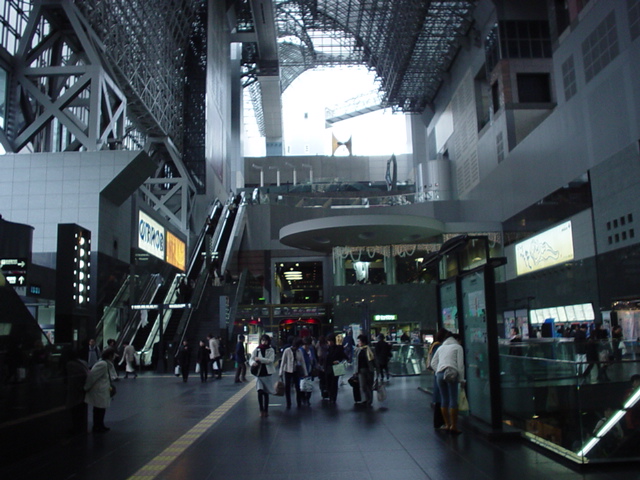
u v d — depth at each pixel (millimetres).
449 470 6098
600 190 25969
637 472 5887
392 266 35156
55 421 7984
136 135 43312
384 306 33312
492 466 6234
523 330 31125
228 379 18828
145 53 36656
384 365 16312
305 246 38156
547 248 31859
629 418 6172
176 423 9727
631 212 23438
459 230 38812
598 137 26297
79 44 27875
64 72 25484
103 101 26172
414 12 41750
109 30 30141
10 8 26031
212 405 12078
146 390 15445
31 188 23484
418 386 14961
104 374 9023
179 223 42781
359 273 34938
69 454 7305
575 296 28406
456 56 49906
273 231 49906
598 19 26250
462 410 9164
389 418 9773
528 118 38594
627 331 23578
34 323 7566
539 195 33125
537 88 39281
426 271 34562
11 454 6781
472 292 8883
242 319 29344
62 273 17531
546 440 6914
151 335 24750
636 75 23328
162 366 21828
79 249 18000
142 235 28562
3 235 17391
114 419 10289
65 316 17328
